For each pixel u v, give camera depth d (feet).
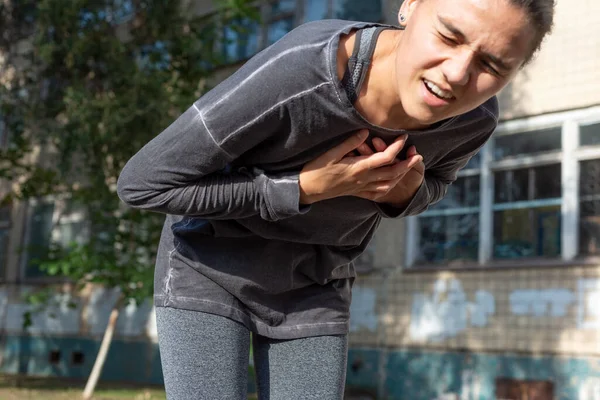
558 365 26.73
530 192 28.94
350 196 6.89
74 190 31.91
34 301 35.09
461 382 28.99
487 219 29.73
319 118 6.09
